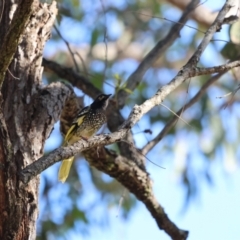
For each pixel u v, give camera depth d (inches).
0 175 261.9
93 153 380.8
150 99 282.7
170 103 751.7
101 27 734.5
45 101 323.0
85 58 783.1
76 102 369.4
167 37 500.1
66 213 644.1
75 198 661.3
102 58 804.6
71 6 690.8
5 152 263.7
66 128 411.5
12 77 319.9
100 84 657.6
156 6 806.5
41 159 255.0
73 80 466.6
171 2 754.2
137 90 729.0
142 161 417.4
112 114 447.8
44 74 638.5
